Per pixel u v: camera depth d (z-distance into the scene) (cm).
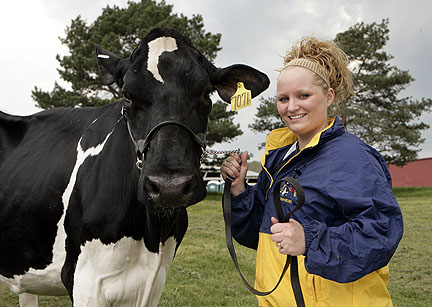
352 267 175
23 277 305
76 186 271
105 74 282
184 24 2181
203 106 237
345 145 200
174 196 199
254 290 204
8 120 344
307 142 221
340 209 191
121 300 257
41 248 288
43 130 328
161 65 229
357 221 180
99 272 255
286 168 219
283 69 217
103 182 258
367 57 2622
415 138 2506
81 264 261
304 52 220
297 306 185
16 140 340
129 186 248
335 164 196
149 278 259
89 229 255
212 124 2138
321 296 197
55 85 2170
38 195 286
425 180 3972
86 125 308
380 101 2650
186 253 723
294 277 188
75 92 2130
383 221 179
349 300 193
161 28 246
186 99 227
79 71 2058
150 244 255
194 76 231
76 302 259
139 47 245
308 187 201
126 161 254
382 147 2634
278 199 181
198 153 232
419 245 833
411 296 518
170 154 207
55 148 305
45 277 294
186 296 498
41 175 293
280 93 216
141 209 249
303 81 209
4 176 313
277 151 245
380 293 199
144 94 226
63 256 279
